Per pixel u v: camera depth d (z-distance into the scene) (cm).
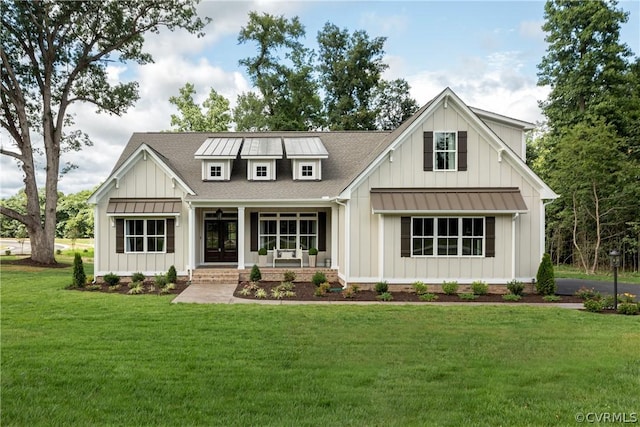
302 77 4016
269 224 2166
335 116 4078
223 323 1103
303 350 870
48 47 2770
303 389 663
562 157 2808
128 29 2845
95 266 1919
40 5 2703
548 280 1630
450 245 1706
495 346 914
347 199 1719
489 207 1655
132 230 1945
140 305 1361
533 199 1733
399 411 589
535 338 983
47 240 2831
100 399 621
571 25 3012
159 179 1956
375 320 1160
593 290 1636
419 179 1731
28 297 1523
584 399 636
